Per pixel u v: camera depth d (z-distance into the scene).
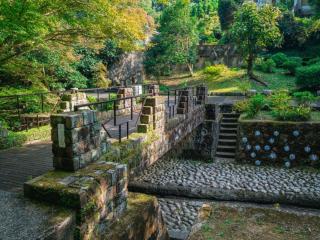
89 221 3.53
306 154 11.41
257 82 20.98
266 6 20.03
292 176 10.29
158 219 5.00
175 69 27.20
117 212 4.14
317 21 23.72
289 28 26.28
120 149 5.50
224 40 27.92
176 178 9.80
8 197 3.71
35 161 5.74
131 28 10.26
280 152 11.69
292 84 20.03
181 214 6.86
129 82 24.47
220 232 4.03
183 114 9.48
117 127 8.21
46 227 3.03
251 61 21.33
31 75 12.45
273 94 15.45
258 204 6.96
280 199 6.89
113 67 23.84
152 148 6.95
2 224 3.08
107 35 10.53
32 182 3.68
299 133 11.47
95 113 4.43
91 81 19.98
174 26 23.55
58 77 16.05
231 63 25.95
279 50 27.30
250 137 12.04
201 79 23.98
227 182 9.54
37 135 7.80
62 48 12.98
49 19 8.16
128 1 11.36
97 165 4.25
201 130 12.21
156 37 25.08
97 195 3.68
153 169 10.76
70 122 3.87
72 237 3.33
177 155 12.45
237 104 14.70
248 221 4.32
